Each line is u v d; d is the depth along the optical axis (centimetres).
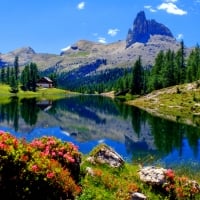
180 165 3928
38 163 1525
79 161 1959
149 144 5441
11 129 6338
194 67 16812
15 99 16388
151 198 1983
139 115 10050
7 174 1420
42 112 10081
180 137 6125
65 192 1599
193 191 2123
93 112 10906
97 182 1942
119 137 6109
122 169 2189
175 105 12394
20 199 1417
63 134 6253
